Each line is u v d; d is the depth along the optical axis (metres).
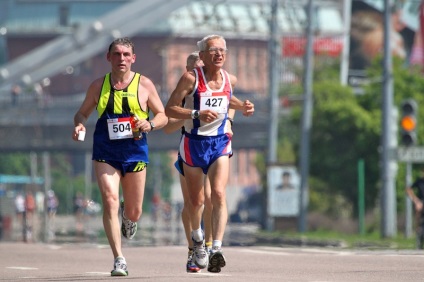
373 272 41.38
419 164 128.12
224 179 37.56
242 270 44.09
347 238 109.81
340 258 52.94
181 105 38.28
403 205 126.00
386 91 108.44
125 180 37.44
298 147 154.00
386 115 108.06
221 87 38.06
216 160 37.81
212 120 37.22
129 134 36.97
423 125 136.62
